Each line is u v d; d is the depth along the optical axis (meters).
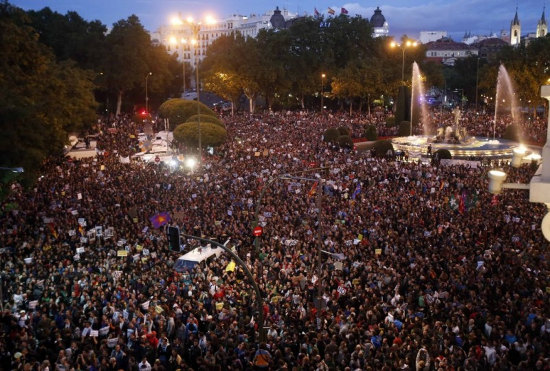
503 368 16.03
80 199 38.06
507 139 78.00
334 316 20.61
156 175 45.31
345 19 121.06
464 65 149.38
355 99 121.06
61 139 49.19
